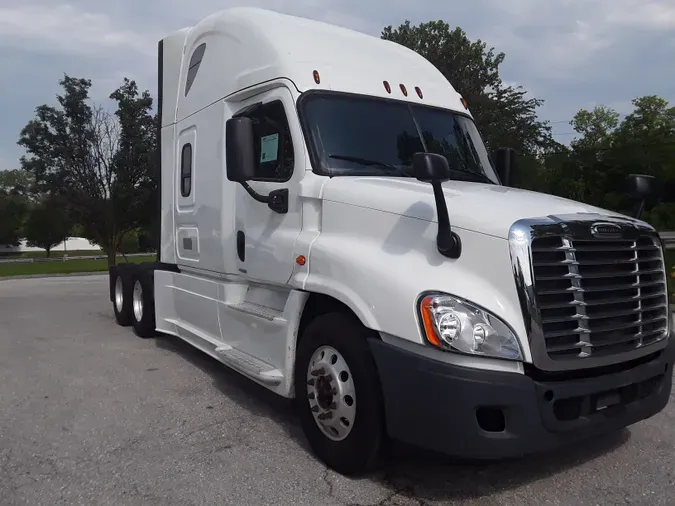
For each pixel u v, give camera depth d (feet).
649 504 12.39
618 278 12.74
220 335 19.85
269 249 16.47
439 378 11.35
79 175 82.79
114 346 26.45
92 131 81.82
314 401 14.12
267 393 19.51
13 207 205.57
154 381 20.83
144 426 16.55
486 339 11.36
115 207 82.99
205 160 20.65
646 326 13.39
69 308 39.50
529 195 14.17
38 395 19.26
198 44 22.08
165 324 25.27
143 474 13.60
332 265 13.83
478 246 12.04
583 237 12.09
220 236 19.20
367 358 12.73
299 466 13.99
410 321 11.77
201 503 12.28
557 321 11.75
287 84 16.29
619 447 15.19
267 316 16.55
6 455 14.67
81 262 130.11
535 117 95.66
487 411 11.65
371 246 13.51
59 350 25.68
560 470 13.88
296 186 15.58
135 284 29.07
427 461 14.14
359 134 16.21
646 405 13.35
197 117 21.45
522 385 11.30
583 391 11.94
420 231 12.80
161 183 25.53
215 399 18.88
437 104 18.48
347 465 13.26
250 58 18.13
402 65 18.81
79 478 13.43
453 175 17.07
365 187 14.21
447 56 102.58
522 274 11.52
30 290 54.24
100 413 17.58
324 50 17.39
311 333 14.29
